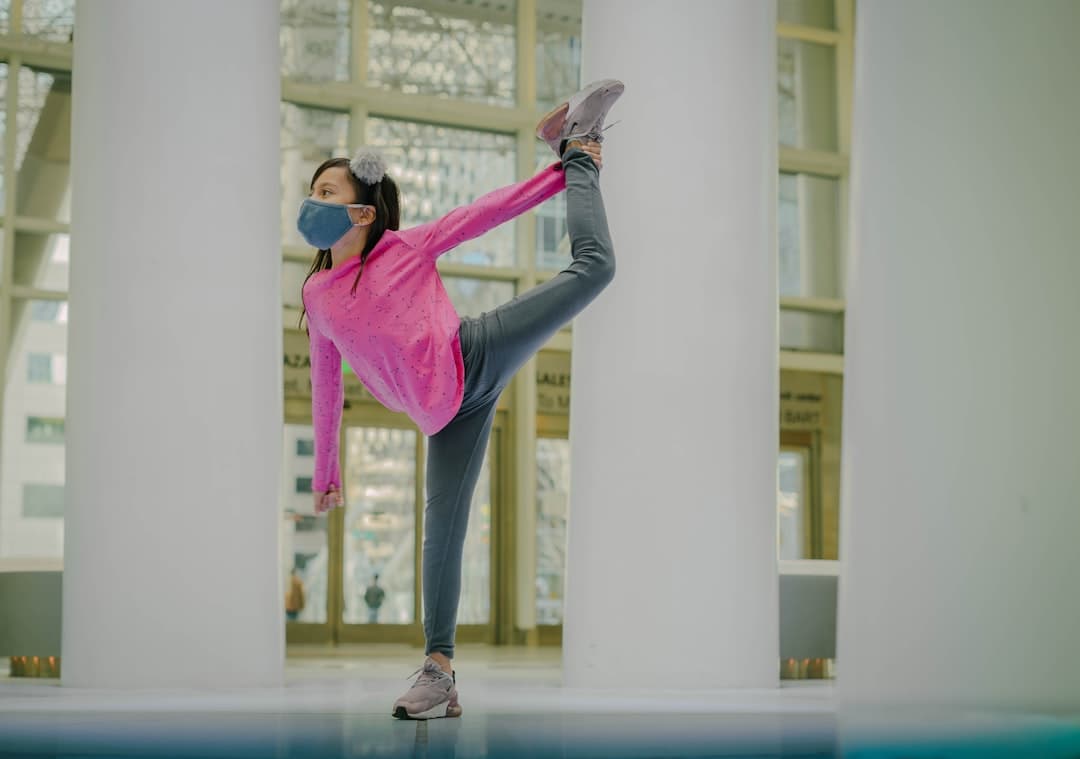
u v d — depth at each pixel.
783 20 16.25
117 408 5.66
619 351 5.98
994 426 2.61
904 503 2.71
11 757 2.32
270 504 5.80
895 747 2.21
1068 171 2.62
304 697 4.93
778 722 3.22
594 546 5.95
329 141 14.66
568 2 15.61
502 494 14.84
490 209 3.33
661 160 6.01
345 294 3.25
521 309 3.29
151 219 5.73
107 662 5.59
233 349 5.75
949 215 2.69
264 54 5.96
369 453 14.48
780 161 15.86
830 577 7.54
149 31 5.79
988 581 2.58
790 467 15.76
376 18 14.89
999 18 2.68
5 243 13.29
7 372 13.18
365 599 14.31
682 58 6.05
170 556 5.61
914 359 2.72
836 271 16.16
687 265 5.98
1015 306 2.60
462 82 15.16
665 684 5.76
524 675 7.46
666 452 5.89
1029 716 2.49
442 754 2.33
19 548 13.09
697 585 5.82
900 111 2.79
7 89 13.42
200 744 2.58
